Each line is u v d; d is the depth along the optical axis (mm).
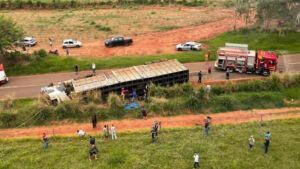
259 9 54031
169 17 68875
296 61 42219
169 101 31953
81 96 31500
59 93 31594
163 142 25141
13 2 80250
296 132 26172
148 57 44750
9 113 30062
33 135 27641
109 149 24078
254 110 31656
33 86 38000
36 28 62031
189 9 76500
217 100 32469
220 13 71438
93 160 22688
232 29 57875
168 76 34688
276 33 50781
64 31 60156
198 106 31578
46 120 30031
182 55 45438
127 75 34312
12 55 43750
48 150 24375
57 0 83312
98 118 30125
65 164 22250
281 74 36250
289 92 34281
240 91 34906
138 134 26812
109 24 64250
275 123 28156
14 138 26734
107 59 44781
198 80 37375
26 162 22672
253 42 48969
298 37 48969
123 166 21797
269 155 22719
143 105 31734
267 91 34656
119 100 31562
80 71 41906
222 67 40344
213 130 27172
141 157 22797
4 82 39156
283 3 51844
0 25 42188
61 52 48594
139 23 64625
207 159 22375
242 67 39375
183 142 24938
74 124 29422
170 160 22375
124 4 81500
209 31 57781
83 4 80562
